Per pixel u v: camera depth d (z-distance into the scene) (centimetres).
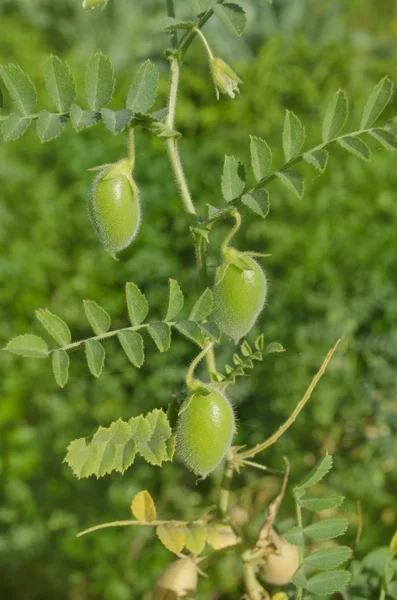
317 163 35
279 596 39
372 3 154
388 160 102
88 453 35
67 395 93
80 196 109
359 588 40
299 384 82
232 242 97
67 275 107
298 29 145
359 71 126
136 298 35
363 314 89
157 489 82
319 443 81
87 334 101
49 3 149
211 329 35
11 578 81
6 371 95
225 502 39
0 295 102
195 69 129
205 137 121
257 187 36
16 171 110
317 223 98
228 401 36
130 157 36
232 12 35
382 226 98
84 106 123
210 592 69
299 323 89
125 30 143
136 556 79
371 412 79
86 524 81
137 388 93
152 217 104
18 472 85
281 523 41
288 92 124
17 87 34
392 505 75
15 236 108
